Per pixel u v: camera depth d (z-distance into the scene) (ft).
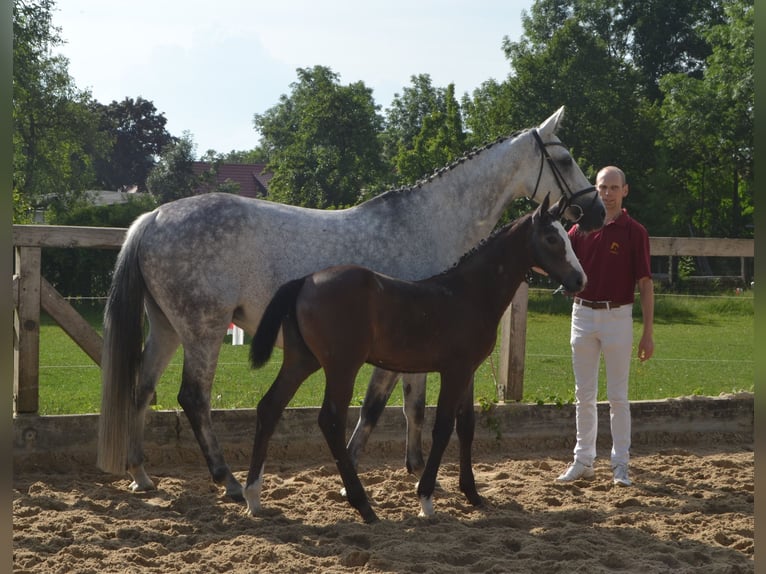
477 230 18.28
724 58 129.59
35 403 19.03
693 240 23.76
